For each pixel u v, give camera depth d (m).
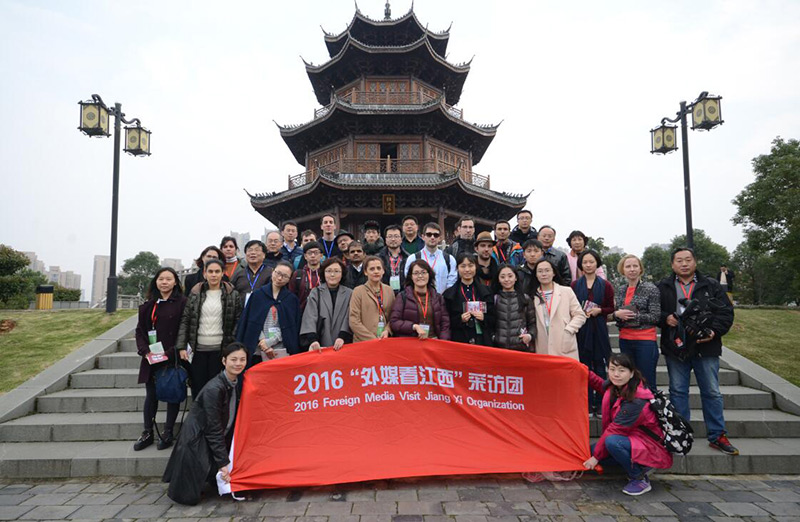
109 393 6.48
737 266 50.88
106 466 4.96
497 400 5.16
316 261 6.21
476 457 4.78
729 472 5.00
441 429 5.00
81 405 6.22
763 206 24.70
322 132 25.03
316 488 4.54
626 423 4.52
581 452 4.83
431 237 6.37
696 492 4.51
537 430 5.00
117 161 11.35
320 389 4.97
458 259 6.36
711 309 5.19
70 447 5.34
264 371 4.87
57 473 4.95
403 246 7.26
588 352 5.89
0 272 26.09
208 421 4.38
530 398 5.12
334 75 26.20
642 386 4.62
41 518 3.99
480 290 5.63
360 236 24.52
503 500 4.28
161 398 5.11
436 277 6.39
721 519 3.94
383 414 4.99
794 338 8.74
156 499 4.38
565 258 6.94
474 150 27.25
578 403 5.02
